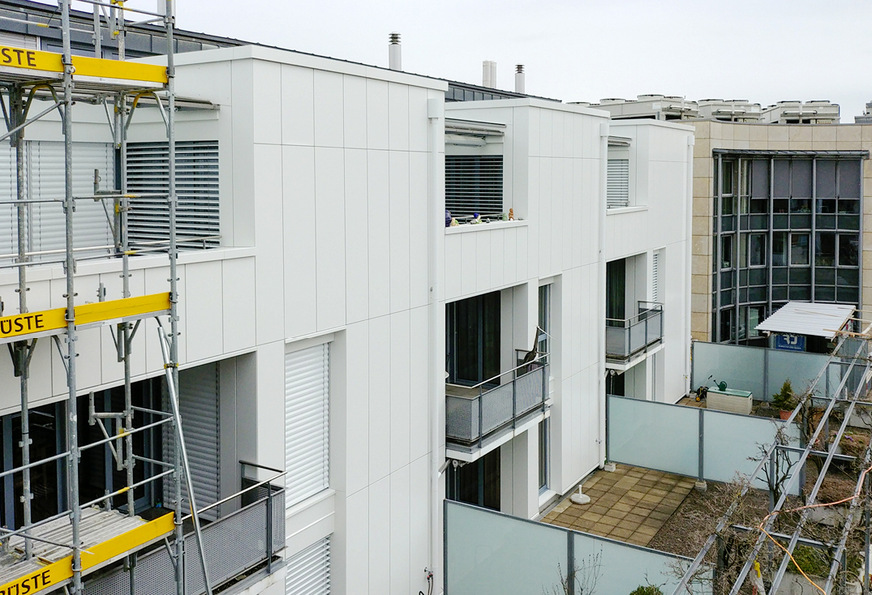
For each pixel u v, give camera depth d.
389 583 12.71
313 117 10.77
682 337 26.06
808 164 30.84
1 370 7.53
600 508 17.91
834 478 17.19
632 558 11.78
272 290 10.26
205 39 16.19
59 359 7.95
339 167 11.26
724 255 30.30
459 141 15.89
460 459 13.90
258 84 9.91
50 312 6.67
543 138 16.72
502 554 12.95
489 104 16.50
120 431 7.76
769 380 25.00
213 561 8.90
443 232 13.53
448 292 13.84
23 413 7.25
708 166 28.98
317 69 10.78
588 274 19.19
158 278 8.84
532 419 15.93
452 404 13.98
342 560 11.77
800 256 31.39
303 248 10.72
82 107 10.49
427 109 13.04
